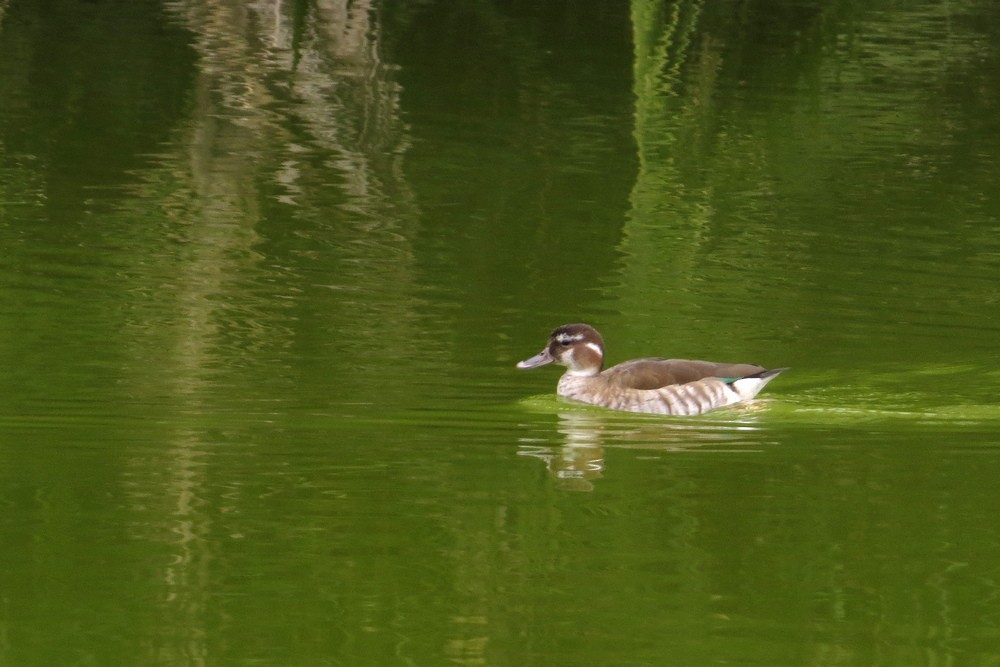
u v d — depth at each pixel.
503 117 30.22
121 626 9.49
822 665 8.96
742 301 19.14
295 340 17.05
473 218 23.11
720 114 30.98
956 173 26.70
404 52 35.72
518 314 18.42
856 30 38.75
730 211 23.97
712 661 9.11
